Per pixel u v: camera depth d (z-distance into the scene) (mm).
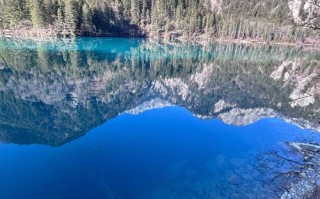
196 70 47281
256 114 24781
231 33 104125
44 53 49750
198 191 12523
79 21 75375
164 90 35500
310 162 10711
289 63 57094
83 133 18047
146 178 13219
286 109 25844
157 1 95438
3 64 39562
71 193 11742
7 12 70125
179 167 14328
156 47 72688
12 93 28234
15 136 17531
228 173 13961
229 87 38625
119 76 39344
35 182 12281
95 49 60562
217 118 22609
